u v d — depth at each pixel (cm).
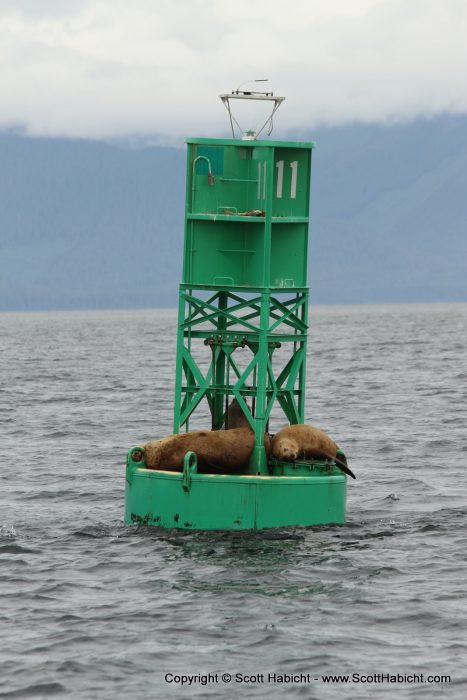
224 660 5816
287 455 7888
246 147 8125
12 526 8556
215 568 7188
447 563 7425
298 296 8262
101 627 6262
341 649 5950
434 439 13362
